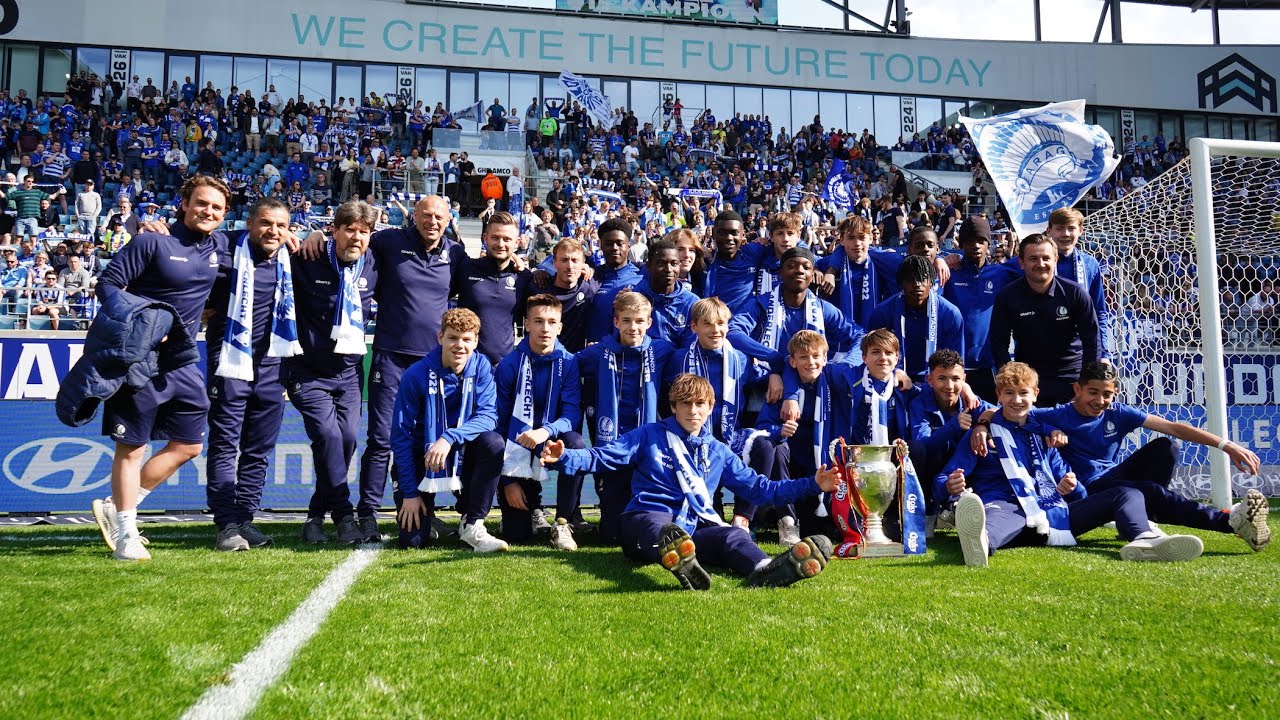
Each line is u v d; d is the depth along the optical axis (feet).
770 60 82.58
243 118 69.87
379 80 77.51
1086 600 10.14
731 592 10.67
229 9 75.31
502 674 7.48
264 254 15.08
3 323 31.37
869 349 15.75
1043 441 15.19
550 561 13.16
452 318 14.58
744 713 6.60
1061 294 17.58
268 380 15.23
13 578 11.57
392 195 60.13
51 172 57.72
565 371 15.84
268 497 22.09
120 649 8.19
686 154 76.79
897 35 84.23
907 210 70.64
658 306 17.43
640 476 13.15
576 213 55.16
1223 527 14.20
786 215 18.48
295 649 8.21
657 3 81.30
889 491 13.51
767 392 16.35
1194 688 7.09
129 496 13.35
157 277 13.75
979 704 6.77
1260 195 30.35
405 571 12.29
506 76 79.10
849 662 7.77
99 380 12.26
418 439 15.14
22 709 6.64
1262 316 28.17
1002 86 85.05
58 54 73.36
